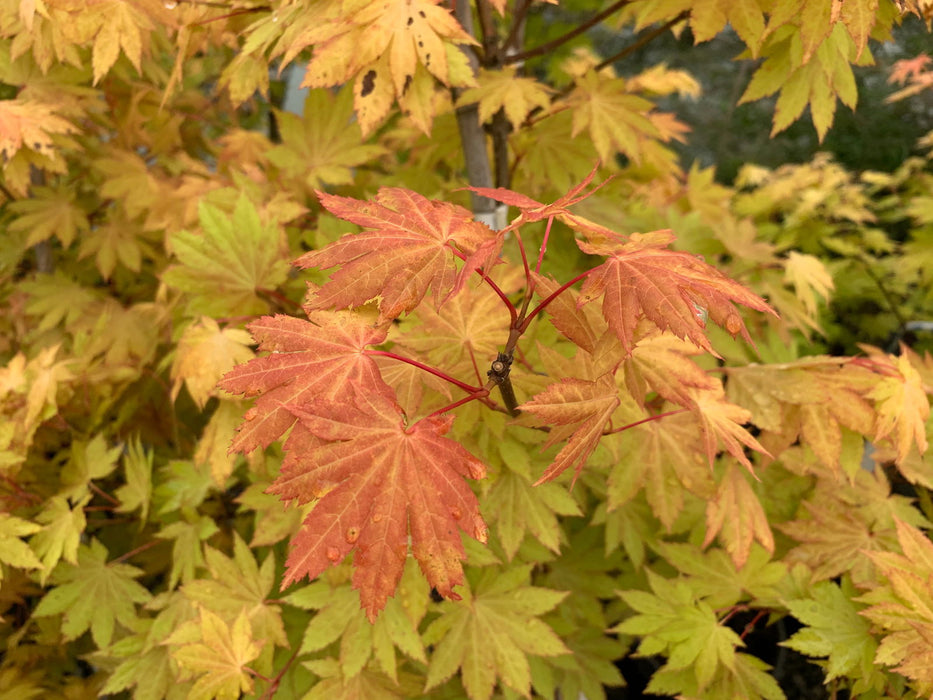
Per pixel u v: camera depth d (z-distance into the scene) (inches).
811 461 23.1
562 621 26.2
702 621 23.4
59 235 35.1
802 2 21.0
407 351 20.2
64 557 25.7
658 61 74.8
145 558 30.8
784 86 24.3
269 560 24.4
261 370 17.0
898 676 21.5
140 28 24.1
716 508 23.3
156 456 33.6
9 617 29.3
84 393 28.9
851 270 48.9
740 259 34.1
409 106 21.6
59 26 24.3
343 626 22.7
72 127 28.1
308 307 16.6
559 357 19.7
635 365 19.1
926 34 37.0
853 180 57.3
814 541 24.0
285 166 30.4
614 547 26.1
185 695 24.0
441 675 23.0
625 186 39.0
